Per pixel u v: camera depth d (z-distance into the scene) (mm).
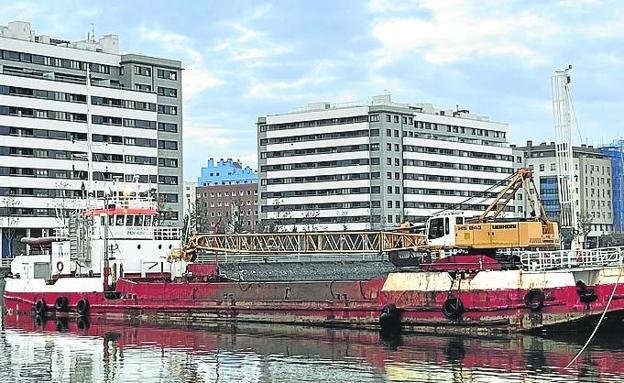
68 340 48594
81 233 62531
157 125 156625
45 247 70375
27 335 51438
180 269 64750
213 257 84250
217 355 41594
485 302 46719
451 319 47469
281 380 35188
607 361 37469
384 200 178750
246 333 49688
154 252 63844
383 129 180125
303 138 187750
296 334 48688
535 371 35469
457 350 41344
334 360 39344
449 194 191750
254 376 36125
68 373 37625
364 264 81812
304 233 60094
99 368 38719
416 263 68062
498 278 46688
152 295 57812
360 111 181750
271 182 191250
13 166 134625
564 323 45156
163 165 159125
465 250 52344
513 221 51250
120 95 150250
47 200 137625
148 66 158750
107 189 64125
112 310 59312
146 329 53375
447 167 192250
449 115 198250
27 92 136875
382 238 57375
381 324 49000
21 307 63688
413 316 48625
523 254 50000
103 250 61812
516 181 54344
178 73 163250
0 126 133375
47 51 144875
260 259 88875
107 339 48719
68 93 142375
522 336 45500
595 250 47125
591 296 44750
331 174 184125
